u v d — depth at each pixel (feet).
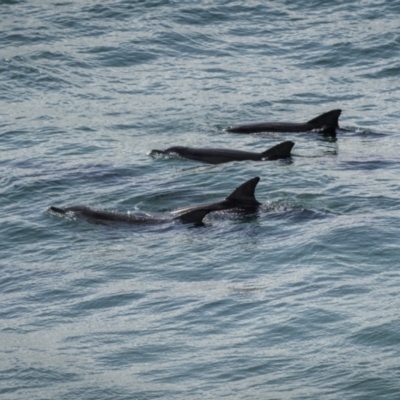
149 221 309.63
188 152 381.60
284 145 377.71
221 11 597.93
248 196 316.60
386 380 210.59
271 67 521.65
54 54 531.50
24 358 231.30
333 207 316.60
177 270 276.00
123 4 606.55
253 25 581.94
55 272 280.31
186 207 319.47
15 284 274.98
